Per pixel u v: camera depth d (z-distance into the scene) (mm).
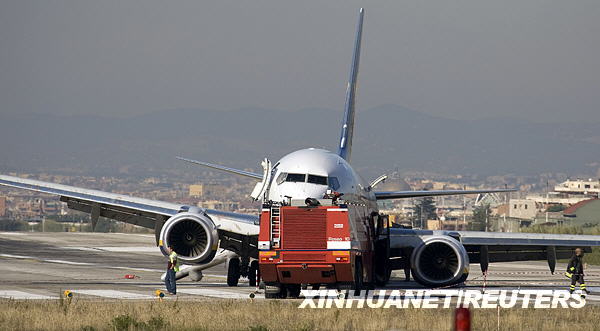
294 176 113438
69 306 91000
